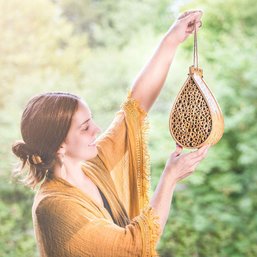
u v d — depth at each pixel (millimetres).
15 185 7199
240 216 7090
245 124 7293
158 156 7105
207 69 7574
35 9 9766
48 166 1810
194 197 7121
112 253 1714
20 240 7016
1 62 9336
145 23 9922
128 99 2035
